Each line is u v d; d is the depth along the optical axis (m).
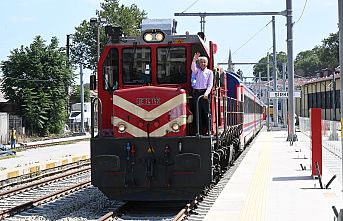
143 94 12.70
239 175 18.95
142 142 12.63
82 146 42.12
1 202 15.76
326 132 39.84
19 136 53.28
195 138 12.49
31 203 14.25
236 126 21.34
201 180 12.48
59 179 20.97
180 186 12.53
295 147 32.78
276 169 20.78
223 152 16.55
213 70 13.77
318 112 17.75
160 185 12.58
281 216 11.76
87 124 76.81
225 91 17.39
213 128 13.94
